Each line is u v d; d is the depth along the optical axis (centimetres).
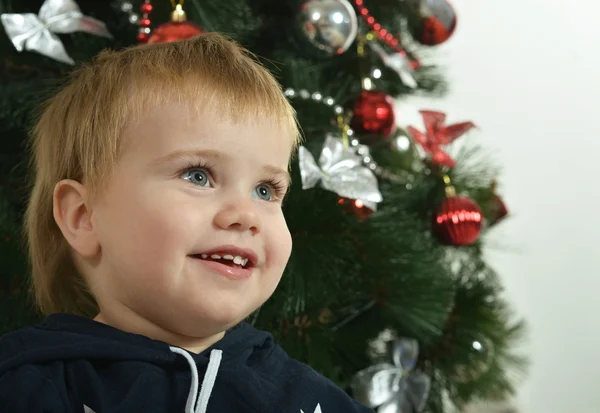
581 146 183
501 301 140
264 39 117
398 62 117
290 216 101
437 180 121
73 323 69
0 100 100
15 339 68
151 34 99
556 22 185
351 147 110
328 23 104
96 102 71
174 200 64
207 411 66
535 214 183
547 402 180
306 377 74
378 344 119
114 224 66
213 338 71
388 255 108
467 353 120
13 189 103
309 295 100
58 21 95
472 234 114
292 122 73
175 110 66
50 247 77
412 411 115
